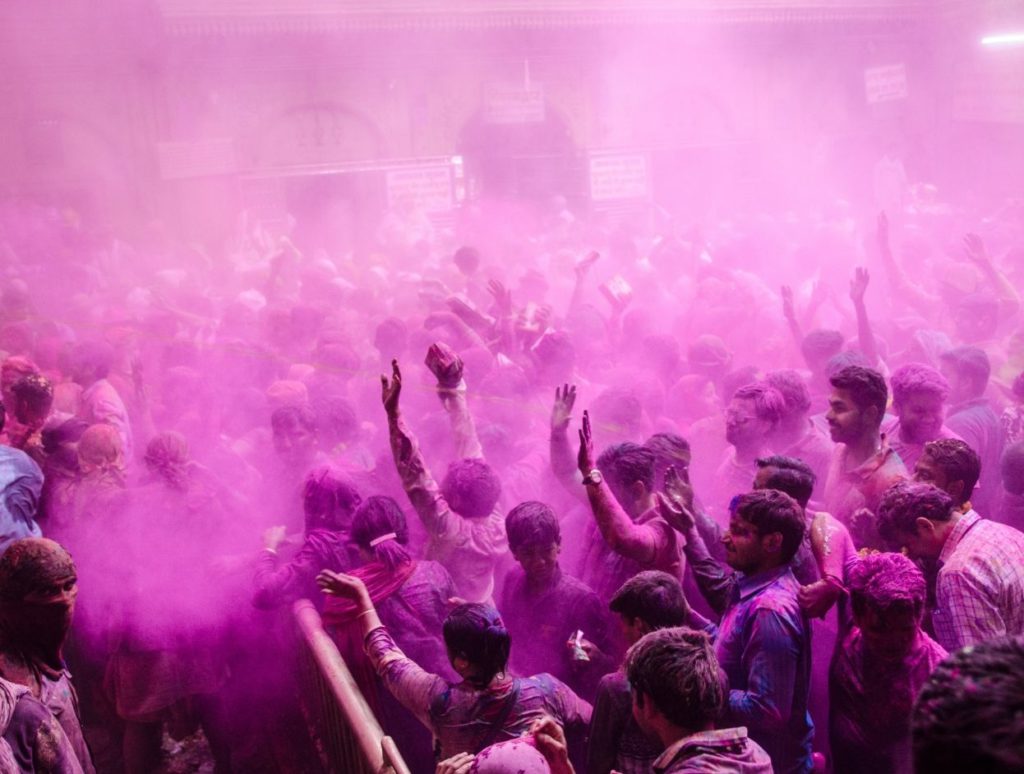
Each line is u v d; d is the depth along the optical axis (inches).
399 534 179.0
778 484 166.2
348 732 177.6
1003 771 54.5
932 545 153.1
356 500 202.1
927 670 135.6
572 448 190.9
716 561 163.2
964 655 59.4
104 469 221.9
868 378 181.2
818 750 176.1
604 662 166.7
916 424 197.8
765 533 141.9
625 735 134.4
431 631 171.9
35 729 136.7
